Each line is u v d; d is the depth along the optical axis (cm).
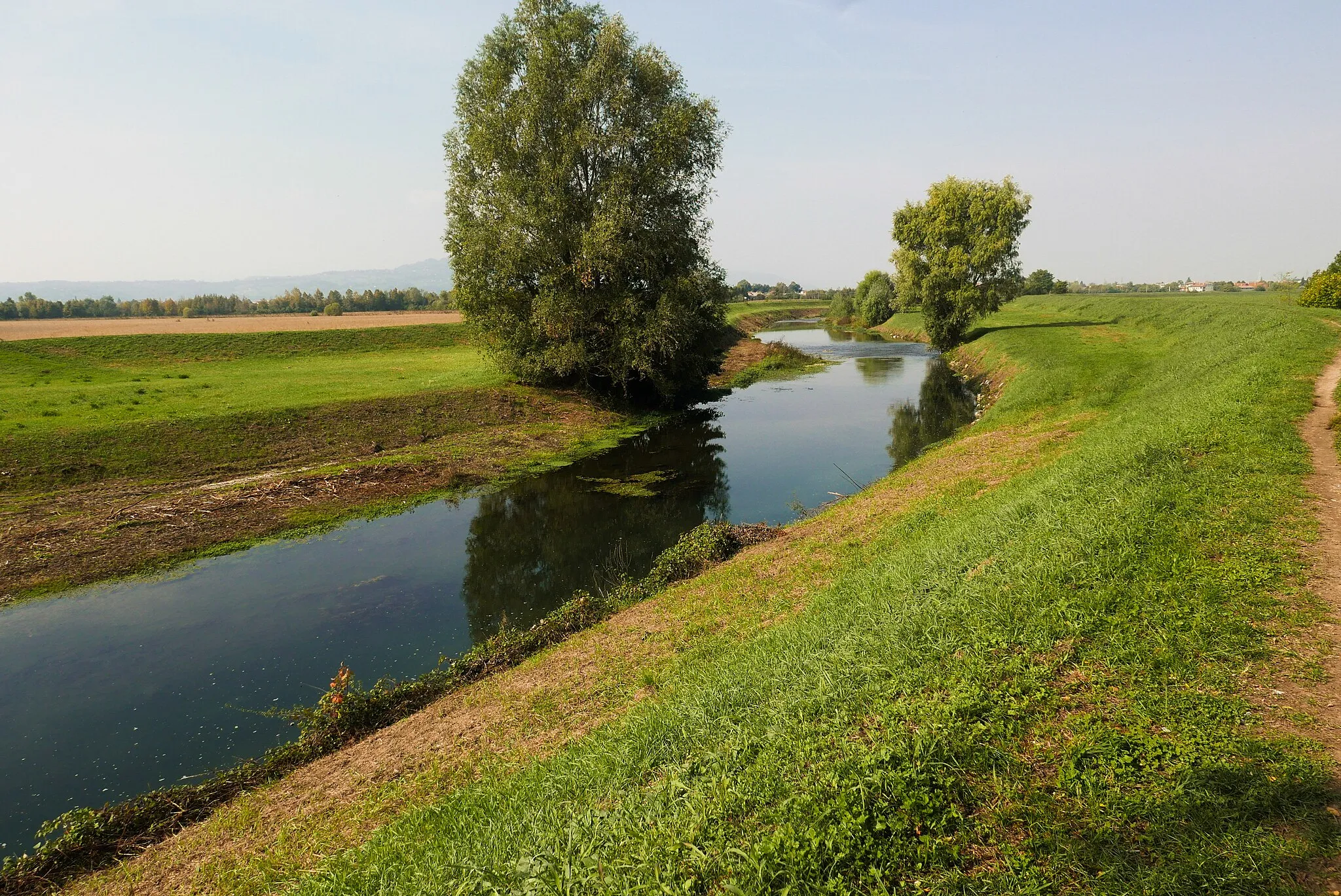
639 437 2948
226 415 2478
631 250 2845
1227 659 539
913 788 442
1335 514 768
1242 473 917
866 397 3712
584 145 2778
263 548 1680
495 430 2805
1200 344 2703
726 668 795
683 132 2877
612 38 2811
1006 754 470
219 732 970
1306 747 429
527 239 2891
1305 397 1326
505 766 725
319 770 834
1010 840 402
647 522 1844
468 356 4978
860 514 1496
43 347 4259
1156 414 1488
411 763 795
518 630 1248
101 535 1636
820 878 387
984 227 4962
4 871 692
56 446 2070
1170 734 464
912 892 375
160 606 1368
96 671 1129
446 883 466
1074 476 1074
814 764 486
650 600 1246
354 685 1054
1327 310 3706
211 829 727
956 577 826
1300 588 621
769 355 5553
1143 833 387
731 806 465
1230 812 384
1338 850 346
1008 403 2483
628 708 790
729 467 2372
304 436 2480
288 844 664
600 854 444
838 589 989
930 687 570
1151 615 608
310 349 5138
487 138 2814
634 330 2967
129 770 890
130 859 712
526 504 2044
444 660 1160
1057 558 748
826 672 646
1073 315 5938
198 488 1973
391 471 2195
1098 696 519
